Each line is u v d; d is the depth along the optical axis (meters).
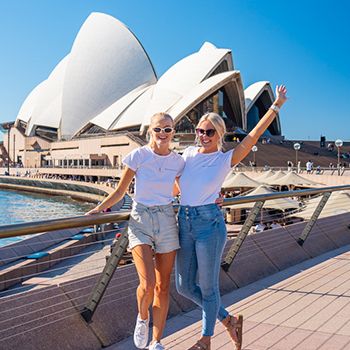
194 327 3.68
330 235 7.67
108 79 76.38
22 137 93.56
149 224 2.87
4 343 2.86
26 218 34.12
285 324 3.71
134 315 3.76
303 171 41.69
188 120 63.88
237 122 70.62
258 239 5.99
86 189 52.75
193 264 3.06
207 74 64.56
